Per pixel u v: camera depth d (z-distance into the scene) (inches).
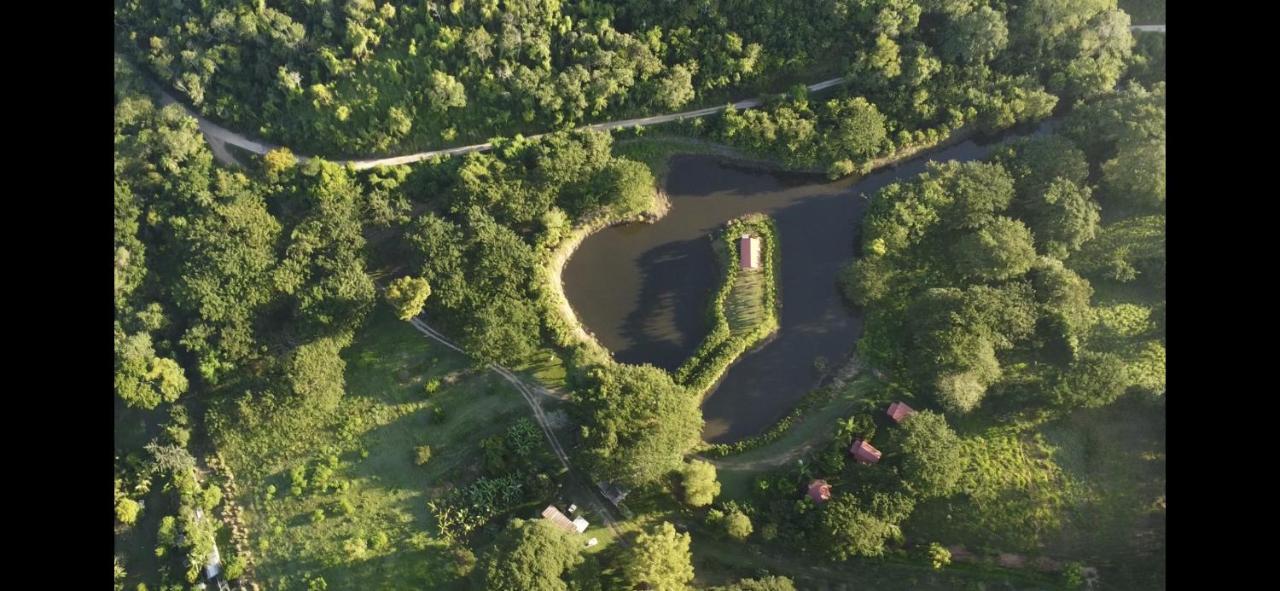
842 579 3161.9
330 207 3745.1
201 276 3619.6
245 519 3432.6
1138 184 3518.7
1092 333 3412.9
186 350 3649.1
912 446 3149.6
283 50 3831.2
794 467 3297.2
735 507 3238.2
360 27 3762.3
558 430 3481.8
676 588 3009.4
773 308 3656.5
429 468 3447.3
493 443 3373.5
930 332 3395.7
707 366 3538.4
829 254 3796.8
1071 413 3253.0
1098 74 3757.4
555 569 2997.0
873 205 3767.2
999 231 3538.4
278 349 3666.3
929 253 3688.5
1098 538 3034.0
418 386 3617.1
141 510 3440.0
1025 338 3388.3
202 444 3582.7
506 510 3314.5
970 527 3127.5
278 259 3730.3
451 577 3176.7
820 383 3545.8
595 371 3353.8
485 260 3622.0
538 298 3634.4
